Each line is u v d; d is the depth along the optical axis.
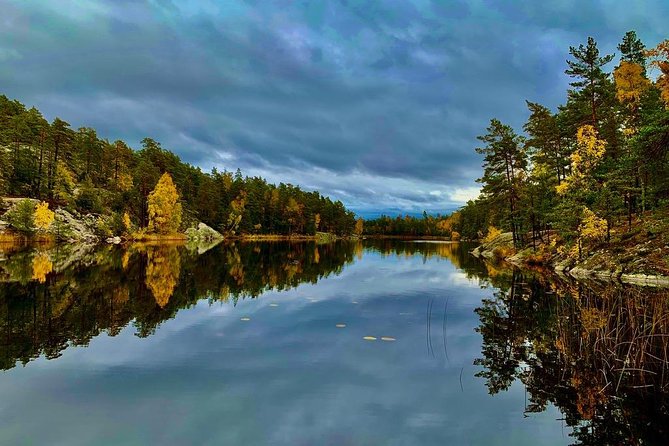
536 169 41.34
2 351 9.22
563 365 8.90
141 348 9.61
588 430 5.96
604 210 27.67
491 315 14.12
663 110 19.39
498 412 6.52
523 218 39.84
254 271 27.25
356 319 13.18
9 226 52.22
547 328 12.27
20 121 70.00
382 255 48.72
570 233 29.08
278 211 110.12
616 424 6.16
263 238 98.75
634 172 24.98
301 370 8.28
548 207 36.59
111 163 84.50
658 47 17.02
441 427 5.93
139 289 18.25
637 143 18.22
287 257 41.28
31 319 12.33
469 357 9.41
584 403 6.94
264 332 11.34
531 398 7.10
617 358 9.01
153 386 7.26
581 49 33.25
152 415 6.10
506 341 10.80
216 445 5.23
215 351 9.48
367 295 18.12
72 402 6.53
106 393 6.91
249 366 8.45
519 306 15.78
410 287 20.89
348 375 8.05
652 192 27.17
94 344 9.87
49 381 7.45
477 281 23.59
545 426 6.05
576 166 29.30
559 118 39.66
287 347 9.91
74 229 58.03
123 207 72.75
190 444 5.25
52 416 6.02
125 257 34.88
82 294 16.64
